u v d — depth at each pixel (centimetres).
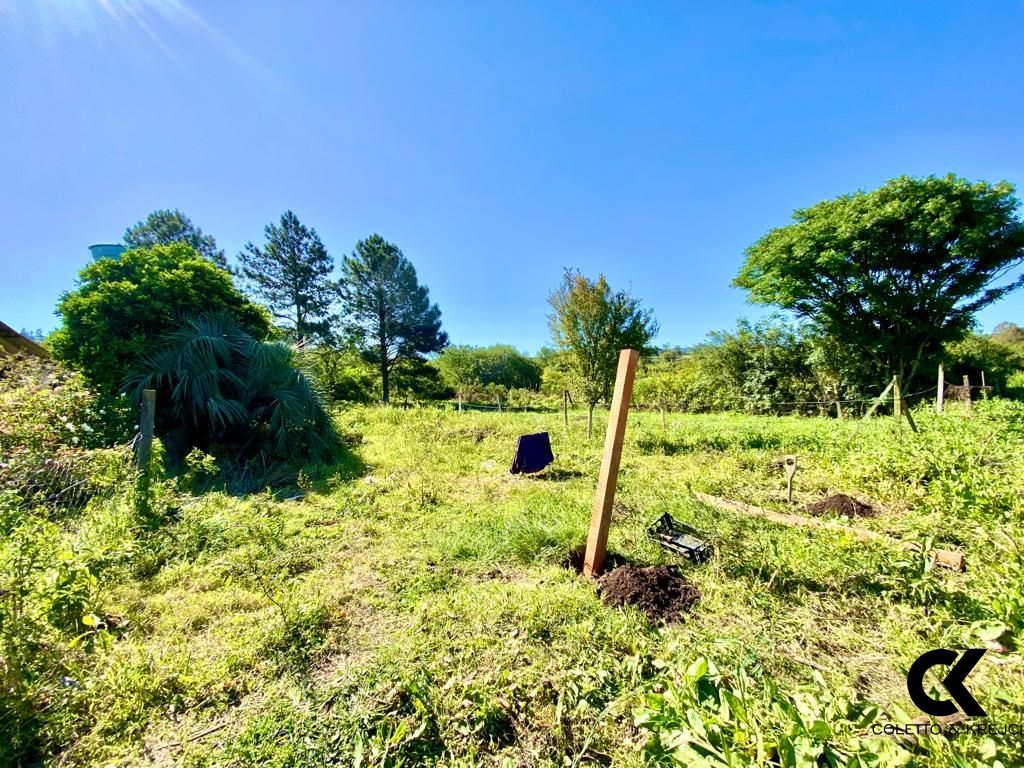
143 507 345
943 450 440
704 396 1980
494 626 218
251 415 611
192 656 201
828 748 114
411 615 233
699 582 257
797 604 232
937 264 1370
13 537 218
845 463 495
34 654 166
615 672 184
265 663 196
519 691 175
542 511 373
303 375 684
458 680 178
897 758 114
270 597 243
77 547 246
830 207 1496
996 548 252
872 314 1521
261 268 2130
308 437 639
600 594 250
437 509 409
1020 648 161
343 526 364
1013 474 354
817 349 1684
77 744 155
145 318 618
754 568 264
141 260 667
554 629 214
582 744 154
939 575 236
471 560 299
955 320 1439
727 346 1920
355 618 234
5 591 170
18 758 149
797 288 1540
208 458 482
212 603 244
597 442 753
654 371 2592
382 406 1332
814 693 158
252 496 435
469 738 157
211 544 320
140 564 284
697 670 144
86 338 593
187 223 2355
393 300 2219
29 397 454
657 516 349
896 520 337
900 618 213
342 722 162
